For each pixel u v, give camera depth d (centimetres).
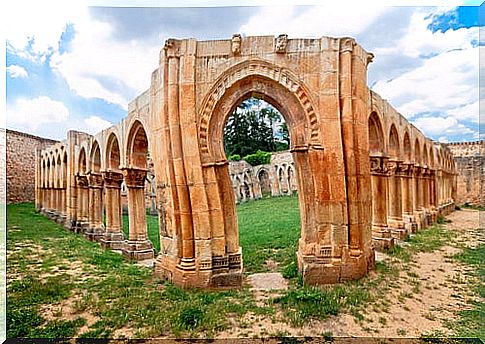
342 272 817
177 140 851
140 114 1103
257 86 864
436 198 2250
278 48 837
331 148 827
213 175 847
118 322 644
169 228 895
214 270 834
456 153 3362
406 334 584
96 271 1048
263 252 1250
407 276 898
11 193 3253
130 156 1230
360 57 873
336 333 584
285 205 2766
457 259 1104
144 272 1007
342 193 827
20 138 3369
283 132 4816
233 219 870
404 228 1423
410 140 1633
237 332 594
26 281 939
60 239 1697
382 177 1212
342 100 840
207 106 846
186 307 691
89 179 1703
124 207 2995
